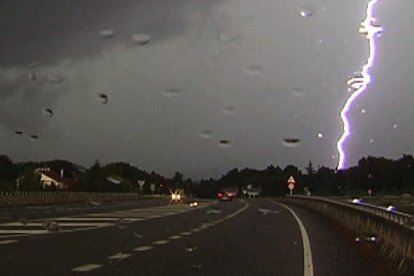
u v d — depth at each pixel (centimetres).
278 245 1798
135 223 2653
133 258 1397
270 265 1327
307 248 1723
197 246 1714
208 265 1309
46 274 1118
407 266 1138
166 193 10238
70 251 1506
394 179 7069
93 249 1562
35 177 7438
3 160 7288
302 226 2708
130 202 6266
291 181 7162
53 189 7550
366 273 1237
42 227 2297
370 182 7156
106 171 8438
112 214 3425
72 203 5734
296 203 6206
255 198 9438
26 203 5269
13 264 1251
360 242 1911
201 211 4106
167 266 1272
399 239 1270
